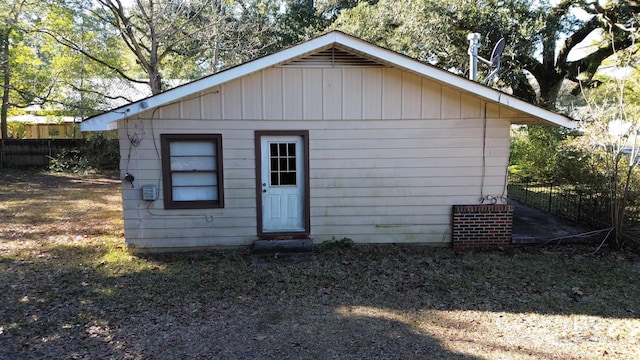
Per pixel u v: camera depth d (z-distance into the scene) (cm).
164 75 2150
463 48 1594
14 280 607
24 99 1872
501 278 617
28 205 1198
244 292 565
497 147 762
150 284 593
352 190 768
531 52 1602
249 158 753
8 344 422
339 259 710
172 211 752
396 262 694
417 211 775
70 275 631
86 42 1822
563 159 1159
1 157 2030
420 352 405
